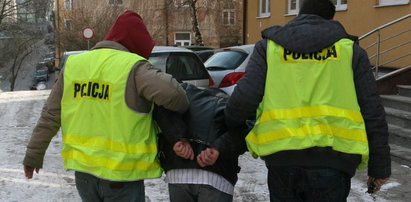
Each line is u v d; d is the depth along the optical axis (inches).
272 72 90.4
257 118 94.3
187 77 288.5
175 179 100.7
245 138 98.3
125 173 93.1
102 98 94.6
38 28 1487.5
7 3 1359.5
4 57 1546.5
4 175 208.2
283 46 90.2
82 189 99.3
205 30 1437.0
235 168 105.3
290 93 89.0
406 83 306.0
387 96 295.7
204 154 96.8
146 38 102.7
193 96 103.0
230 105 93.1
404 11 392.2
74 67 99.6
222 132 99.3
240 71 303.4
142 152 94.5
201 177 98.9
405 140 239.9
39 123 102.3
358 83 90.5
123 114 93.0
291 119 88.4
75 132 97.0
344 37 91.7
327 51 89.5
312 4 93.7
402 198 178.9
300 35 89.2
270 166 92.8
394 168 216.2
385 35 416.2
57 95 101.8
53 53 1549.0
